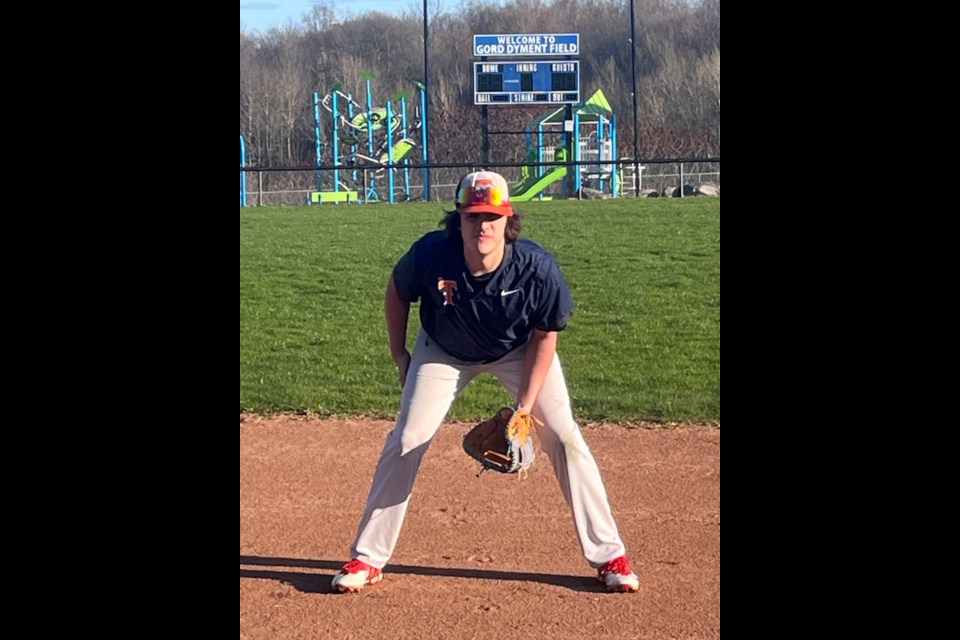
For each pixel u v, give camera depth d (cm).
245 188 3362
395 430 466
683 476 642
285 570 494
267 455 699
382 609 445
